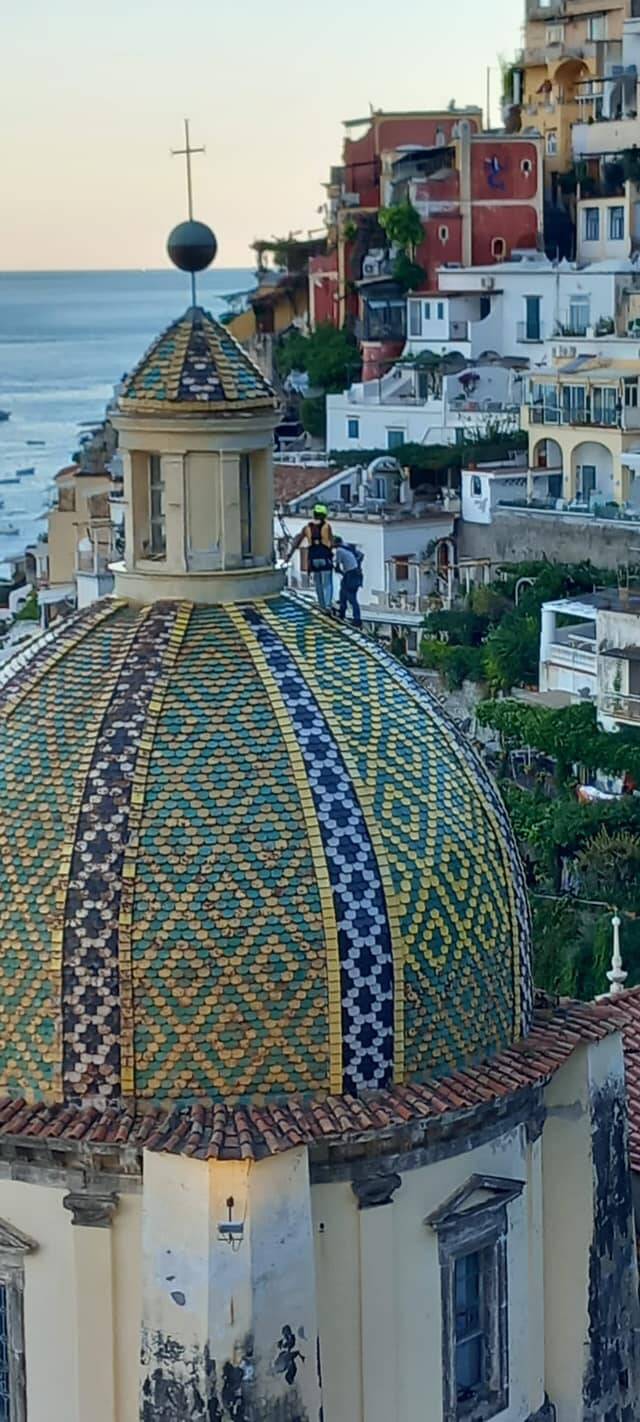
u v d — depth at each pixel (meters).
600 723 88.06
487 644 98.00
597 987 74.94
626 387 111.62
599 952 75.50
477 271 131.62
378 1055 35.97
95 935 35.34
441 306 131.12
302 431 137.50
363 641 39.31
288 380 143.75
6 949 35.81
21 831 36.34
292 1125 34.59
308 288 162.12
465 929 37.22
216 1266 33.69
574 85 150.00
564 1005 40.53
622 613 89.75
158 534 39.22
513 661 96.56
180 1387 34.12
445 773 38.09
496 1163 37.66
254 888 35.50
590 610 93.88
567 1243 39.41
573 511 107.50
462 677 98.44
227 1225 33.69
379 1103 35.72
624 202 137.00
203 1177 33.81
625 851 80.00
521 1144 38.22
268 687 37.38
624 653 87.38
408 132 153.25
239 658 37.75
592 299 127.12
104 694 37.38
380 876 36.19
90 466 127.50
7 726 37.81
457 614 102.44
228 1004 35.19
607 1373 39.91
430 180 140.00
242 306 186.62
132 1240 35.28
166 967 35.12
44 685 38.09
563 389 114.94
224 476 38.41
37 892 35.78
